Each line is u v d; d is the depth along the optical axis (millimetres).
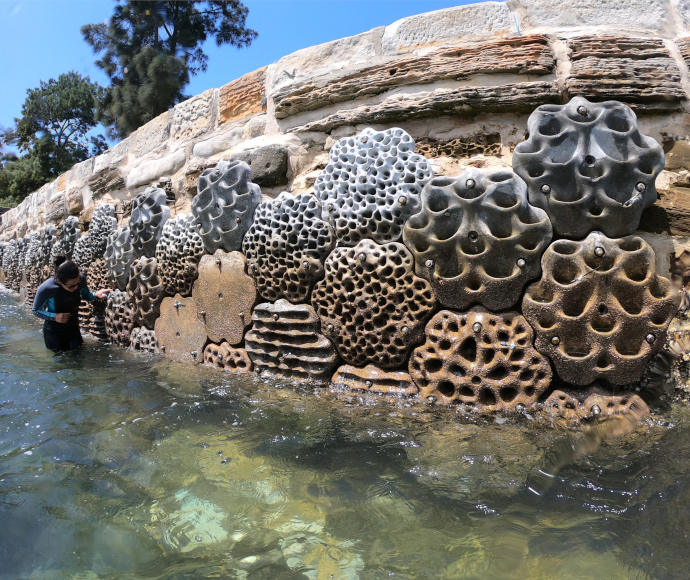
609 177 2463
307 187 3516
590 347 2453
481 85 3027
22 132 27281
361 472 2023
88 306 5430
